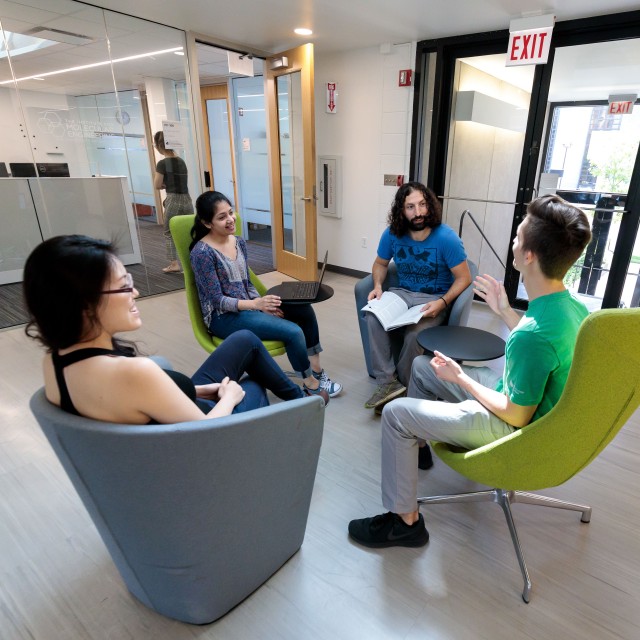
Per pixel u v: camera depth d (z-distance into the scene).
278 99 4.28
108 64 3.36
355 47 4.02
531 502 1.51
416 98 3.84
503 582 1.31
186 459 0.90
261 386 1.67
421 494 1.68
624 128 3.03
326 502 1.63
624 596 1.26
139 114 3.67
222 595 1.18
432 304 2.09
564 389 0.99
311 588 1.29
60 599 1.27
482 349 1.66
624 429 2.08
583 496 1.65
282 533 1.28
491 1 2.71
